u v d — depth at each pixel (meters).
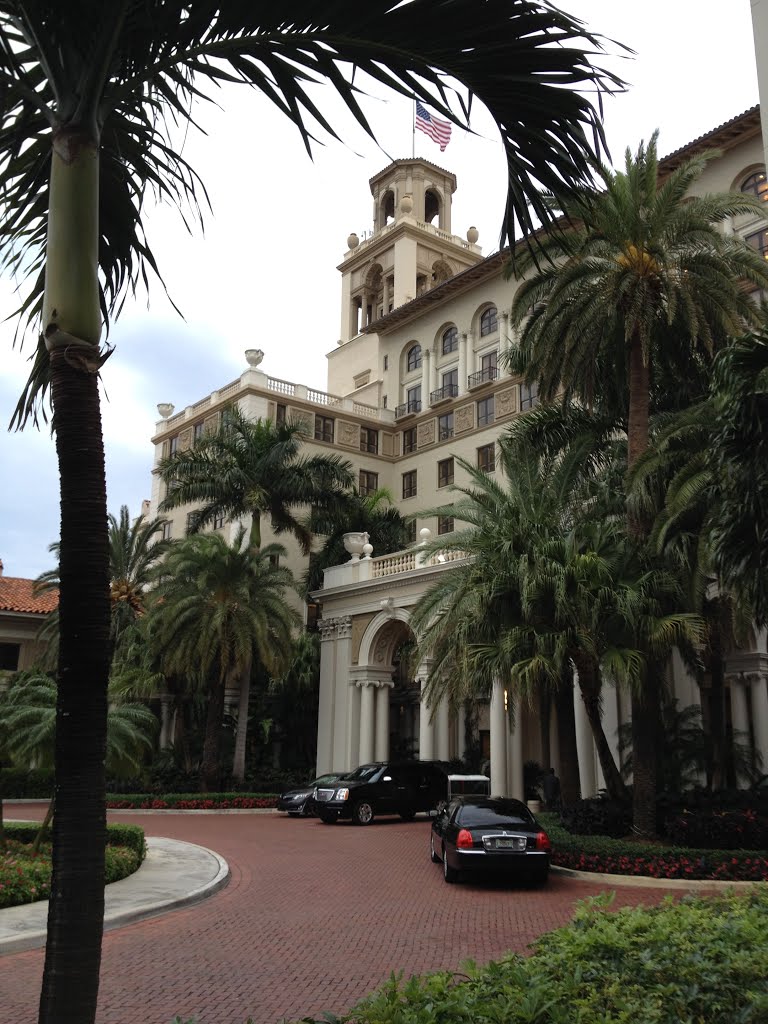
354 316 58.00
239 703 33.06
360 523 37.72
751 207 17.58
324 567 36.94
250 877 14.48
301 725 36.47
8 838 16.30
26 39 3.77
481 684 16.84
